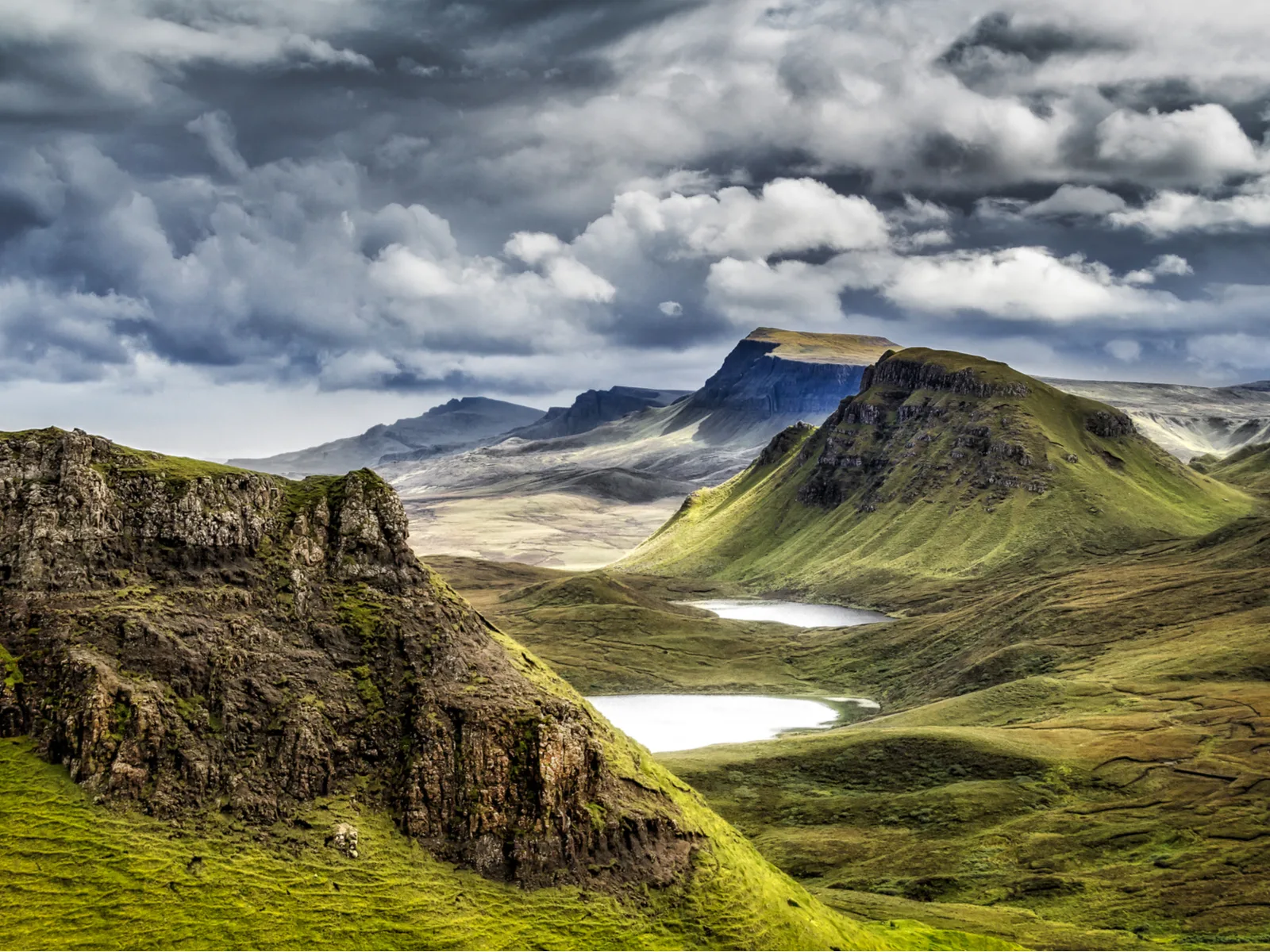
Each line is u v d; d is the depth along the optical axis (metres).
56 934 114.50
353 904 131.00
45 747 130.75
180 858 126.75
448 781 148.62
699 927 150.25
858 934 173.25
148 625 142.38
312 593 163.38
